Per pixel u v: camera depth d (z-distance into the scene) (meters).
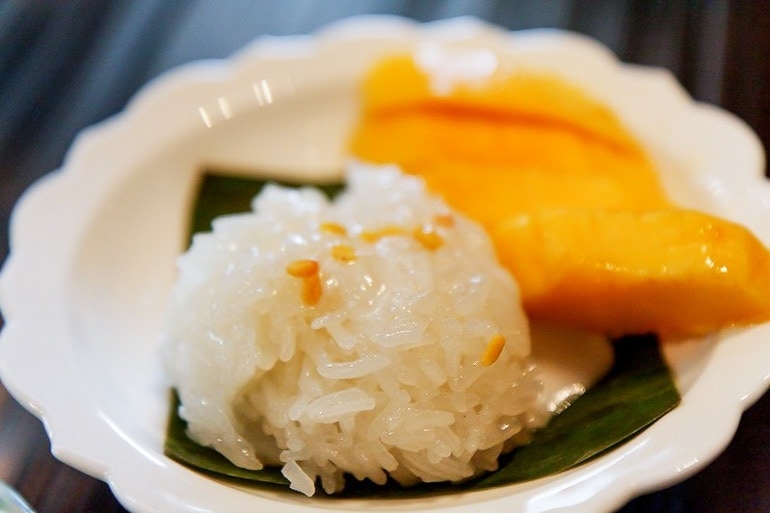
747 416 0.33
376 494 0.31
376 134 0.39
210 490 0.30
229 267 0.33
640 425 0.31
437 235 0.34
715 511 0.31
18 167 0.40
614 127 0.38
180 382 0.33
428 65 0.39
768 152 0.38
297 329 0.32
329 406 0.31
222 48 0.44
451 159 0.38
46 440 0.33
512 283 0.34
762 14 0.44
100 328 0.34
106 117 0.42
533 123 0.38
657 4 0.44
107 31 0.45
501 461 0.32
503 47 0.40
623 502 0.29
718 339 0.32
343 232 0.34
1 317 0.35
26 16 0.46
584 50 0.39
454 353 0.31
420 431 0.31
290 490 0.31
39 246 0.35
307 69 0.40
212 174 0.38
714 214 0.35
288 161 0.39
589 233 0.33
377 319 0.32
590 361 0.34
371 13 0.45
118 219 0.37
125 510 0.32
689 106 0.37
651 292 0.33
